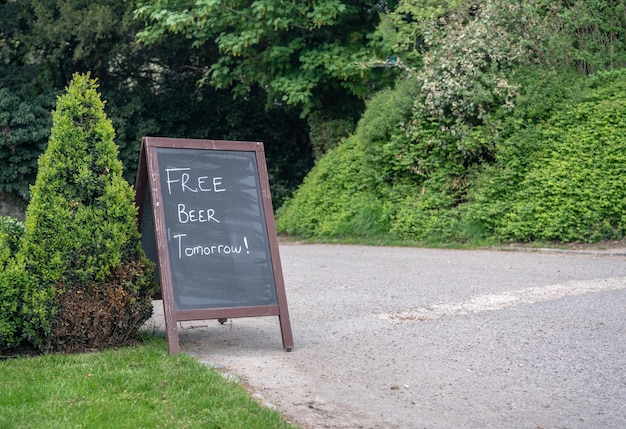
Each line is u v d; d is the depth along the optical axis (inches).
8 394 196.2
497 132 564.1
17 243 244.8
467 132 573.6
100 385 205.0
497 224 555.2
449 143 596.4
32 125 890.1
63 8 882.8
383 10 805.2
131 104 943.7
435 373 227.5
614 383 213.9
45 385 204.1
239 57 874.1
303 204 754.8
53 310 239.9
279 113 1005.2
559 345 251.1
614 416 190.1
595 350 244.4
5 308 235.0
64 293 243.0
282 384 218.5
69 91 253.8
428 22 623.2
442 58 589.3
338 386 217.2
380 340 267.1
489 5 585.6
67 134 249.6
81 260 245.3
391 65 706.2
